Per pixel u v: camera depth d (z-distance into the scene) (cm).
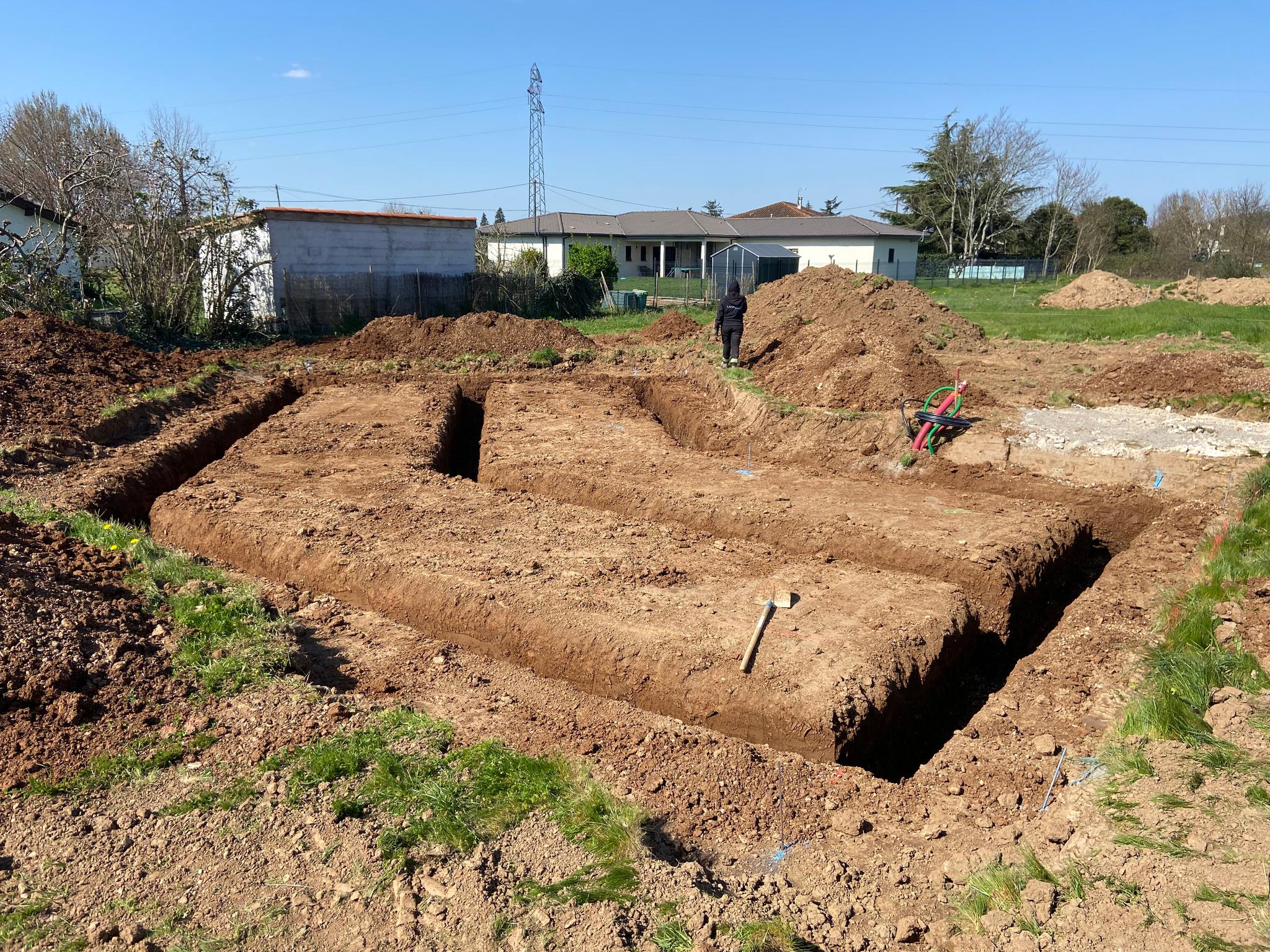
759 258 4338
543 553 826
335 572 796
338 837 433
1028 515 952
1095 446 1112
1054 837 471
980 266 5844
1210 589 729
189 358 1798
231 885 402
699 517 969
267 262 2378
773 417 1377
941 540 864
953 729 681
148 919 380
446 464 1312
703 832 480
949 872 451
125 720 530
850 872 450
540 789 476
